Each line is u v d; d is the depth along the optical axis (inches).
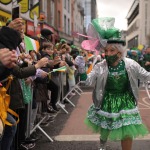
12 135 131.1
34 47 199.0
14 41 126.4
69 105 359.9
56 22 1237.7
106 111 161.2
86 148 196.7
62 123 265.0
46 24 925.2
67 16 1535.4
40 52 235.3
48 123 260.4
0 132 113.7
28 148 192.4
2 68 116.5
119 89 162.1
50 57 237.8
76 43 1774.1
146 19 2918.3
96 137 220.5
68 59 341.4
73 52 473.4
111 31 160.9
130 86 160.7
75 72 393.4
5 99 121.5
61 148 196.4
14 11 167.6
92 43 171.9
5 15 434.0
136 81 161.6
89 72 170.9
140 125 156.3
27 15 597.9
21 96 154.9
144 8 2923.2
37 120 235.8
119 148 195.2
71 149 194.7
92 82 163.5
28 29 597.9
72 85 362.6
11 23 145.6
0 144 129.3
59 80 286.2
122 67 159.9
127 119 153.9
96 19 167.6
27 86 168.1
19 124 179.0
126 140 157.2
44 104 242.1
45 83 208.5
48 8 1074.7
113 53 158.1
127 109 157.1
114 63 160.2
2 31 125.0
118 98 161.3
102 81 161.8
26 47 182.9
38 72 184.2
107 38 161.9
